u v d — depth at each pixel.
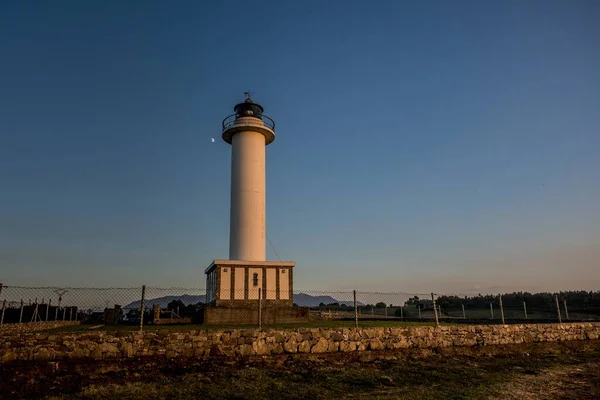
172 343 14.75
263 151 33.72
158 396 11.32
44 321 25.27
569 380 14.70
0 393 11.04
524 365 17.19
